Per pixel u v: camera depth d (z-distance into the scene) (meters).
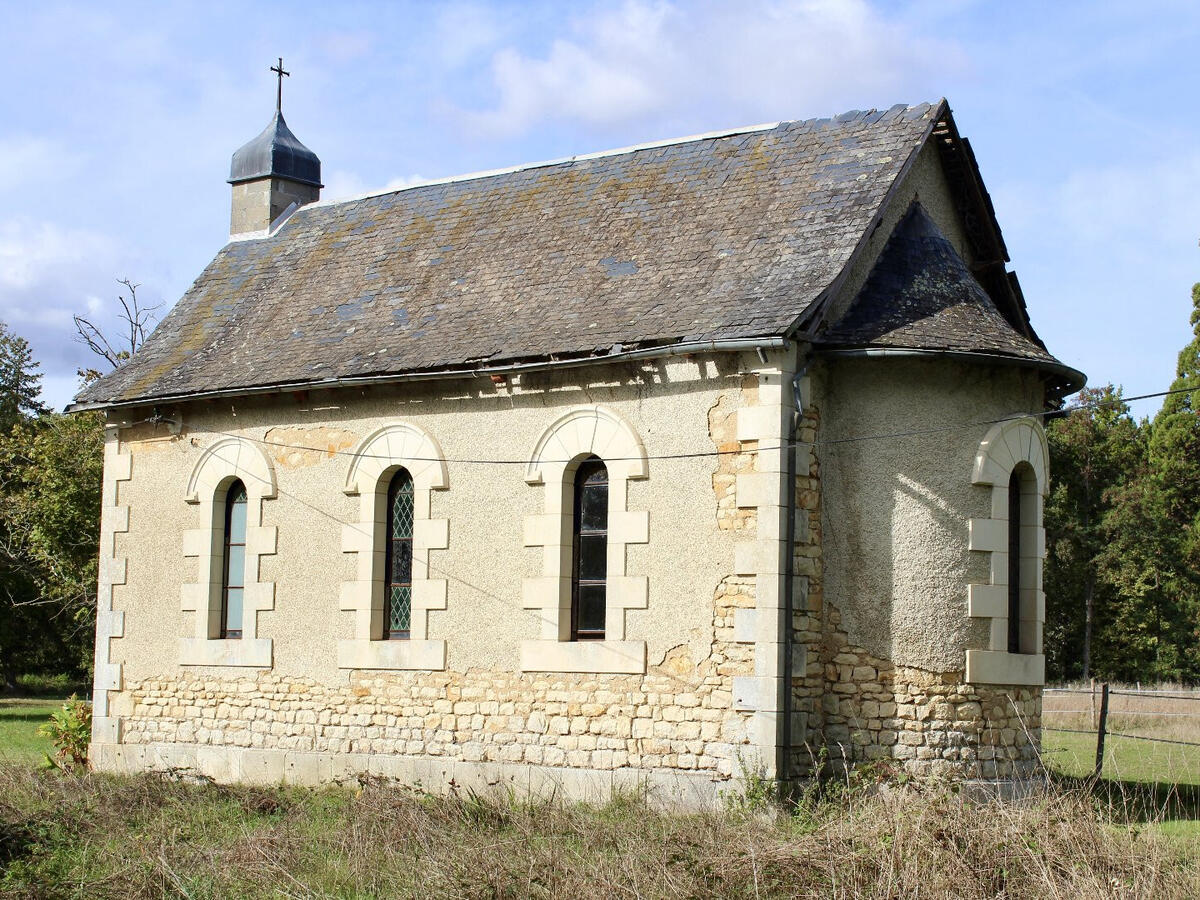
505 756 15.44
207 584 18.12
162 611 18.56
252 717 17.50
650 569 14.68
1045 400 16.56
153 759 18.30
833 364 14.82
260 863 11.32
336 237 20.20
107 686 18.86
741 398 14.29
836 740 14.38
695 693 14.26
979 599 14.49
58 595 32.50
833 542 14.62
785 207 15.96
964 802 10.74
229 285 20.39
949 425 14.66
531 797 14.42
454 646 15.99
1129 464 45.03
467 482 16.11
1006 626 14.66
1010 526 15.28
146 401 18.52
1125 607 42.31
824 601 14.57
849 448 14.68
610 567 14.91
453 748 15.83
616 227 17.12
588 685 14.98
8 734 26.61
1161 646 42.19
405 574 16.77
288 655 17.30
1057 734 22.88
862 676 14.38
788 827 12.14
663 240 16.47
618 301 15.76
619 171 18.16
